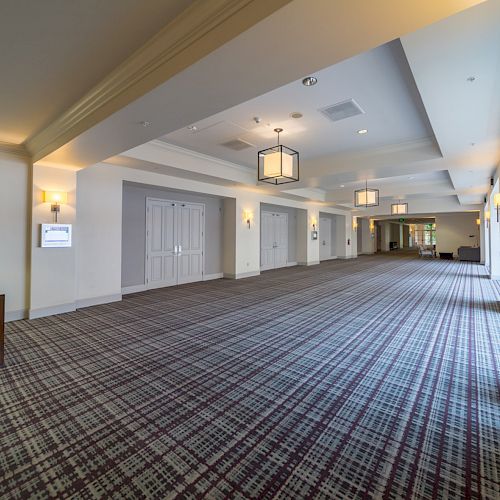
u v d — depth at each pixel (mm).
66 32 2484
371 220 20922
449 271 11492
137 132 3785
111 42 2637
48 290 5375
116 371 3180
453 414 2414
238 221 9609
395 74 3486
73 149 4430
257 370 3207
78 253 5895
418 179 9734
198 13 2234
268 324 4840
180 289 7844
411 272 11203
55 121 4199
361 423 2305
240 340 4109
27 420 2340
